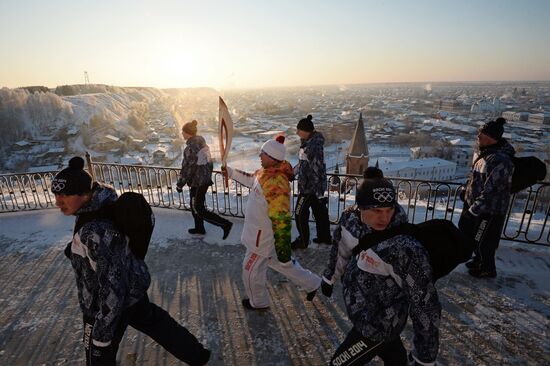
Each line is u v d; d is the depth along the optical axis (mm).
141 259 2047
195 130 4469
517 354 2693
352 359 1868
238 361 2701
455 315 3146
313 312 3270
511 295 3432
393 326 1739
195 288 3697
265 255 3010
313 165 4137
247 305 3328
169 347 2326
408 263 1534
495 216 3387
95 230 1718
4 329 3105
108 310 1760
